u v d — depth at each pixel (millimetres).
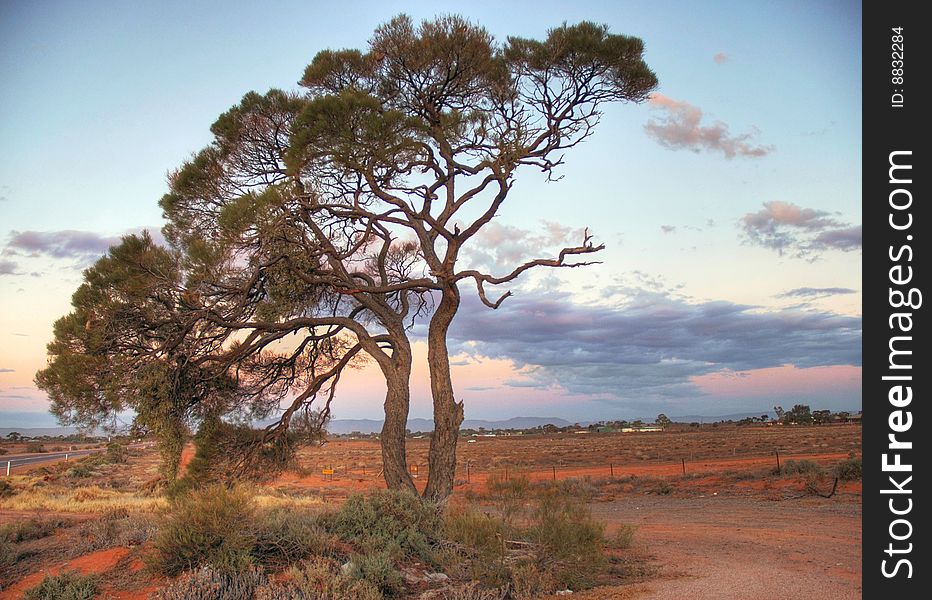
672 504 28203
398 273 20297
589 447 83250
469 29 16469
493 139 16984
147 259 16125
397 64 16812
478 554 11516
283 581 10516
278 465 18531
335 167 16156
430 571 11906
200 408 18172
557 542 11398
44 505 26578
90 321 15953
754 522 20922
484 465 59406
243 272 16750
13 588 11336
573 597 10547
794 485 29688
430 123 17453
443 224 17469
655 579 12047
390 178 16578
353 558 11102
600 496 32594
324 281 16859
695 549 15969
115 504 25359
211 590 9836
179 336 16516
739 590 10578
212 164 18359
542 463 60469
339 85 17781
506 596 10727
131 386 16281
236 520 11633
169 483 17391
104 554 12414
